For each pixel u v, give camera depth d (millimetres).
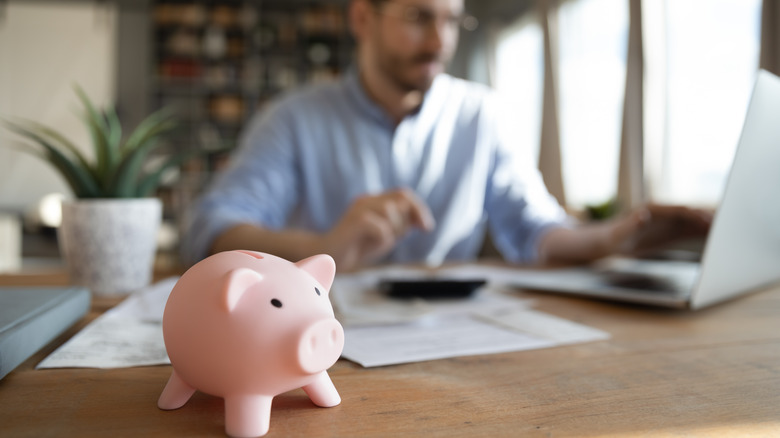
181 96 4660
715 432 264
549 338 462
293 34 4750
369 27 1353
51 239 3871
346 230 830
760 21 1912
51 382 335
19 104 4289
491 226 1476
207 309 266
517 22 4055
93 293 643
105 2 4418
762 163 513
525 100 3957
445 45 1287
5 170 4152
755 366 381
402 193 878
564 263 1076
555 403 304
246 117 4652
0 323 351
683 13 2445
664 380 348
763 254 603
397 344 438
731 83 2209
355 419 280
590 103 3164
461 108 1459
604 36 3029
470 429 266
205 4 4664
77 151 653
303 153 1352
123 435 258
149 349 413
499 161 1448
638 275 811
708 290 555
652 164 2504
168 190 4375
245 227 926
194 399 310
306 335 258
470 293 658
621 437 257
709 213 871
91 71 4391
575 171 3281
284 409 295
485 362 392
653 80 2502
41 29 4312
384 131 1398
